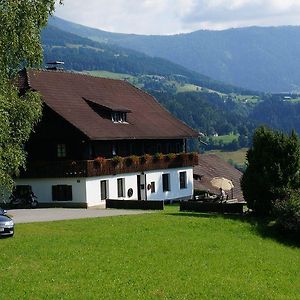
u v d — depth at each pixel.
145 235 33.53
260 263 29.80
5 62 34.59
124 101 63.38
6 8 33.56
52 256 27.61
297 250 34.91
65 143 51.94
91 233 33.25
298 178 42.31
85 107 55.31
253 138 43.38
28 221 37.50
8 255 27.38
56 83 56.47
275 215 38.97
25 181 51.62
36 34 35.34
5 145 35.03
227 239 34.56
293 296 24.48
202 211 44.53
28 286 22.95
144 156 57.47
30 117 36.53
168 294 22.98
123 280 24.45
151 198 58.53
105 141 53.72
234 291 24.09
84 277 24.56
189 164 64.94
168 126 63.78
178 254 29.67
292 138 42.44
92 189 50.50
